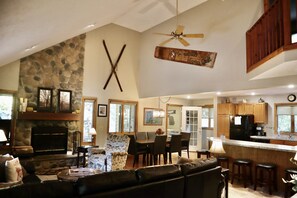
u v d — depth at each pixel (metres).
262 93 7.79
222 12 6.75
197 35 5.95
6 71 6.30
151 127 9.68
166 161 7.37
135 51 9.32
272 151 5.03
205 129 10.94
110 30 8.56
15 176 3.19
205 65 7.08
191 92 7.46
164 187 2.68
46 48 6.94
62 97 7.12
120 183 2.31
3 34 2.83
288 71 4.69
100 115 8.20
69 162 6.68
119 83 8.71
